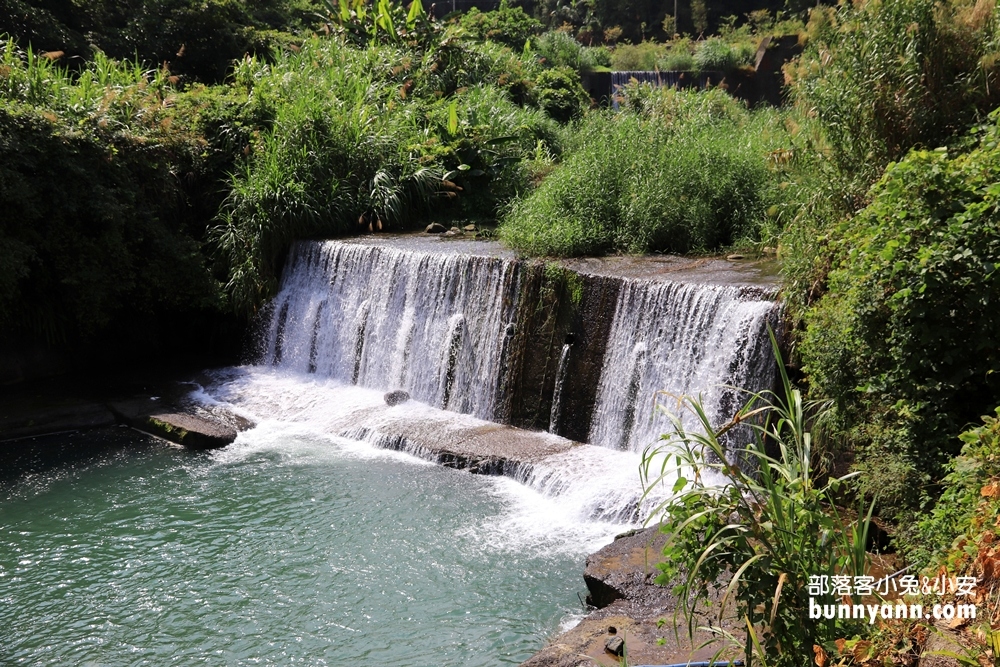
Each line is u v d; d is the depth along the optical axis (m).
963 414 7.47
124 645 8.30
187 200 17.64
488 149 19.39
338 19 25.73
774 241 13.14
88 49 21.80
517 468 11.50
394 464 12.20
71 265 15.09
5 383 15.38
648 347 11.65
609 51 39.31
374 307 15.09
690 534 5.07
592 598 8.47
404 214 18.00
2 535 10.52
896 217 7.66
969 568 5.23
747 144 15.56
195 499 11.36
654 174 14.99
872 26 9.77
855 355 8.34
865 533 4.94
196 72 24.33
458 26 27.59
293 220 16.59
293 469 12.19
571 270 12.68
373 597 8.94
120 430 14.00
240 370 16.33
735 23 46.06
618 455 11.60
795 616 4.84
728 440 10.61
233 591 9.16
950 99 9.47
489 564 9.45
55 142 14.73
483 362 13.51
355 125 18.23
